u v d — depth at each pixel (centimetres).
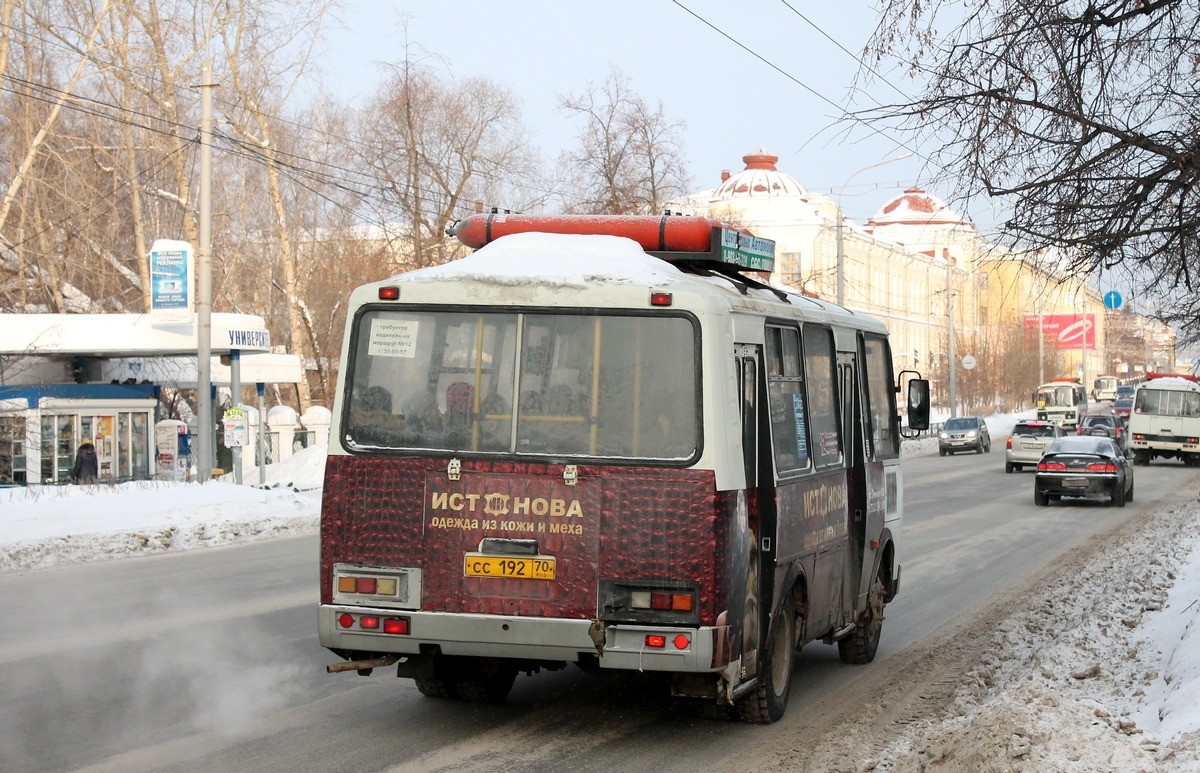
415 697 891
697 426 721
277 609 1285
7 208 3656
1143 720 772
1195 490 3391
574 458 728
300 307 5156
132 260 4828
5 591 1434
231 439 2766
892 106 888
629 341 737
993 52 865
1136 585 1484
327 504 758
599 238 815
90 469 3145
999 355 8031
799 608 891
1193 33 858
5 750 725
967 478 3812
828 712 884
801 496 868
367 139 4372
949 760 666
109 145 4162
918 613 1378
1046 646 1119
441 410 754
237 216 4803
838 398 989
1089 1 853
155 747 736
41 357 3472
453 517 738
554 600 721
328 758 721
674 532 712
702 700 845
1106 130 867
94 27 3716
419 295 765
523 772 703
